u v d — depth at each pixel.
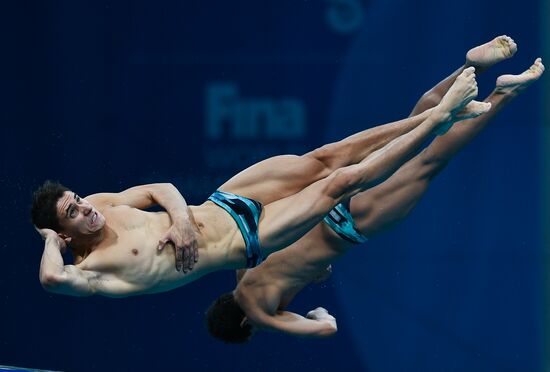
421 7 30.91
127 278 17.28
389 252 31.08
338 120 30.61
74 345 30.78
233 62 30.47
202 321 31.06
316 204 18.22
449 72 30.89
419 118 18.80
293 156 19.33
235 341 21.38
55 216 17.08
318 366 30.89
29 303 30.44
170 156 30.33
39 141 30.06
